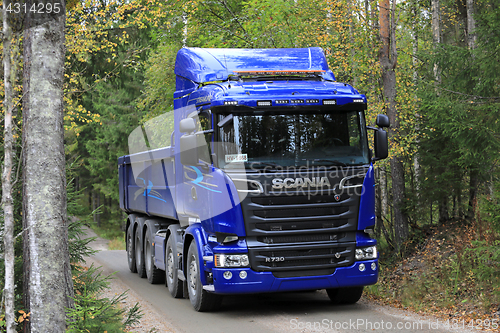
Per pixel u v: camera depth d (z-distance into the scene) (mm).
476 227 10891
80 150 35844
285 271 7891
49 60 5402
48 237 5363
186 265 9398
